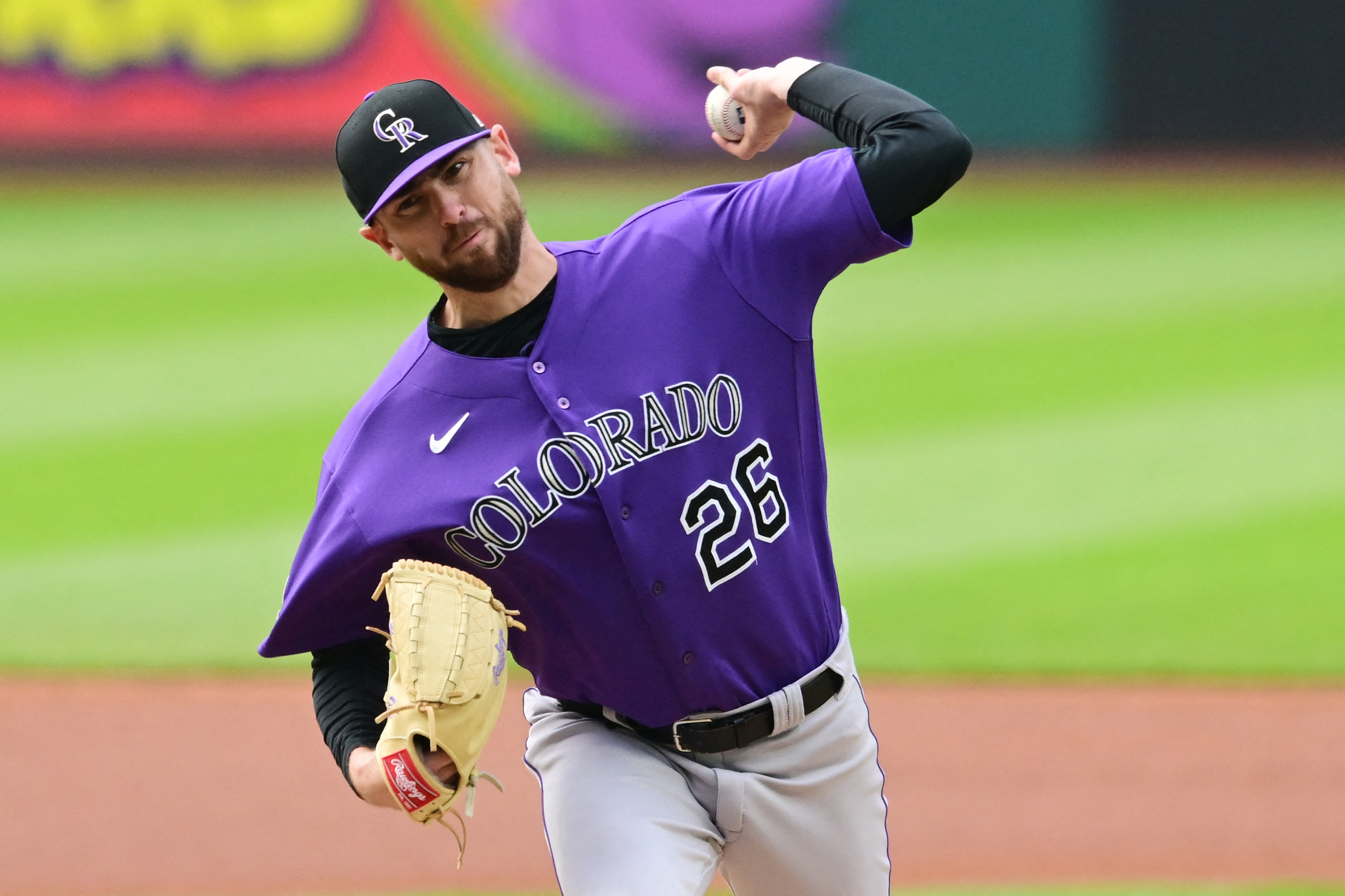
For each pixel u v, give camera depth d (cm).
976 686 2486
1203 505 3275
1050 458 3572
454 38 6197
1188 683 2481
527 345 1034
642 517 1028
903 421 3844
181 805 2122
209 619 2806
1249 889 1812
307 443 3712
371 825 2058
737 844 1146
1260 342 4331
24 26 6131
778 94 1116
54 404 4006
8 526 3284
